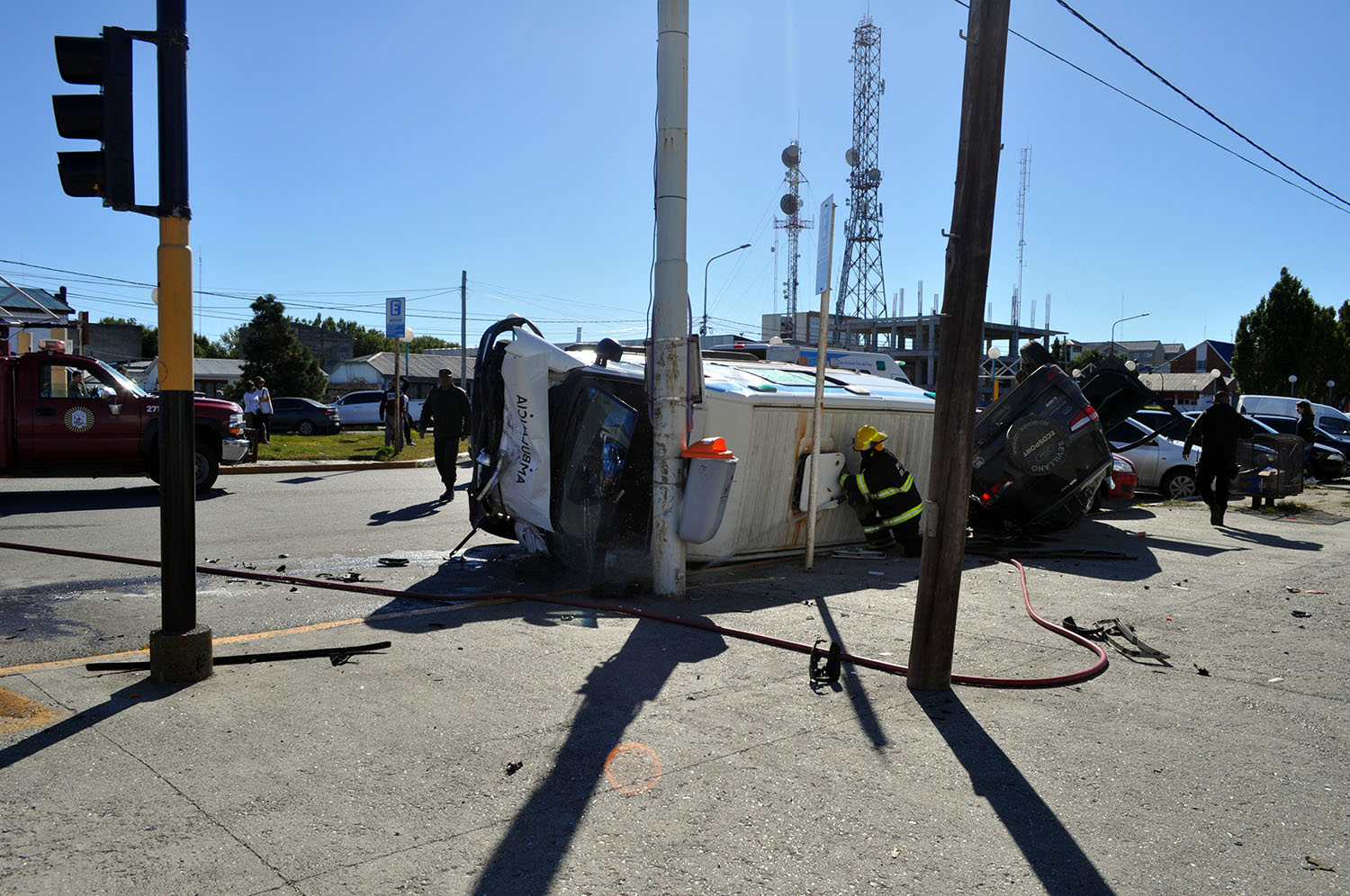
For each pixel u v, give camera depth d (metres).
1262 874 2.98
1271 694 4.83
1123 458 14.70
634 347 9.52
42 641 5.46
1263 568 8.66
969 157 4.41
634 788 3.52
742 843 3.12
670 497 6.67
